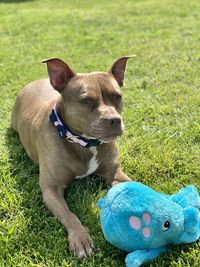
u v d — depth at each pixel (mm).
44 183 691
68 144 688
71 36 1665
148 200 532
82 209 662
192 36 1566
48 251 582
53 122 701
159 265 540
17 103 902
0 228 631
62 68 677
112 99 668
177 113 974
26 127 807
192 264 546
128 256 530
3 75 1248
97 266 553
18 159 823
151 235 526
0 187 729
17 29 1812
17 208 669
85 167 703
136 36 1616
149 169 763
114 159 729
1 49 1532
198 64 1265
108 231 542
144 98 1059
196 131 876
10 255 575
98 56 1405
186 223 556
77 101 653
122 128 646
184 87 1107
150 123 938
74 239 583
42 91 867
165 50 1419
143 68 1254
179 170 763
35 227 633
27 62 1375
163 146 838
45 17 2014
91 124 645
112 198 544
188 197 595
